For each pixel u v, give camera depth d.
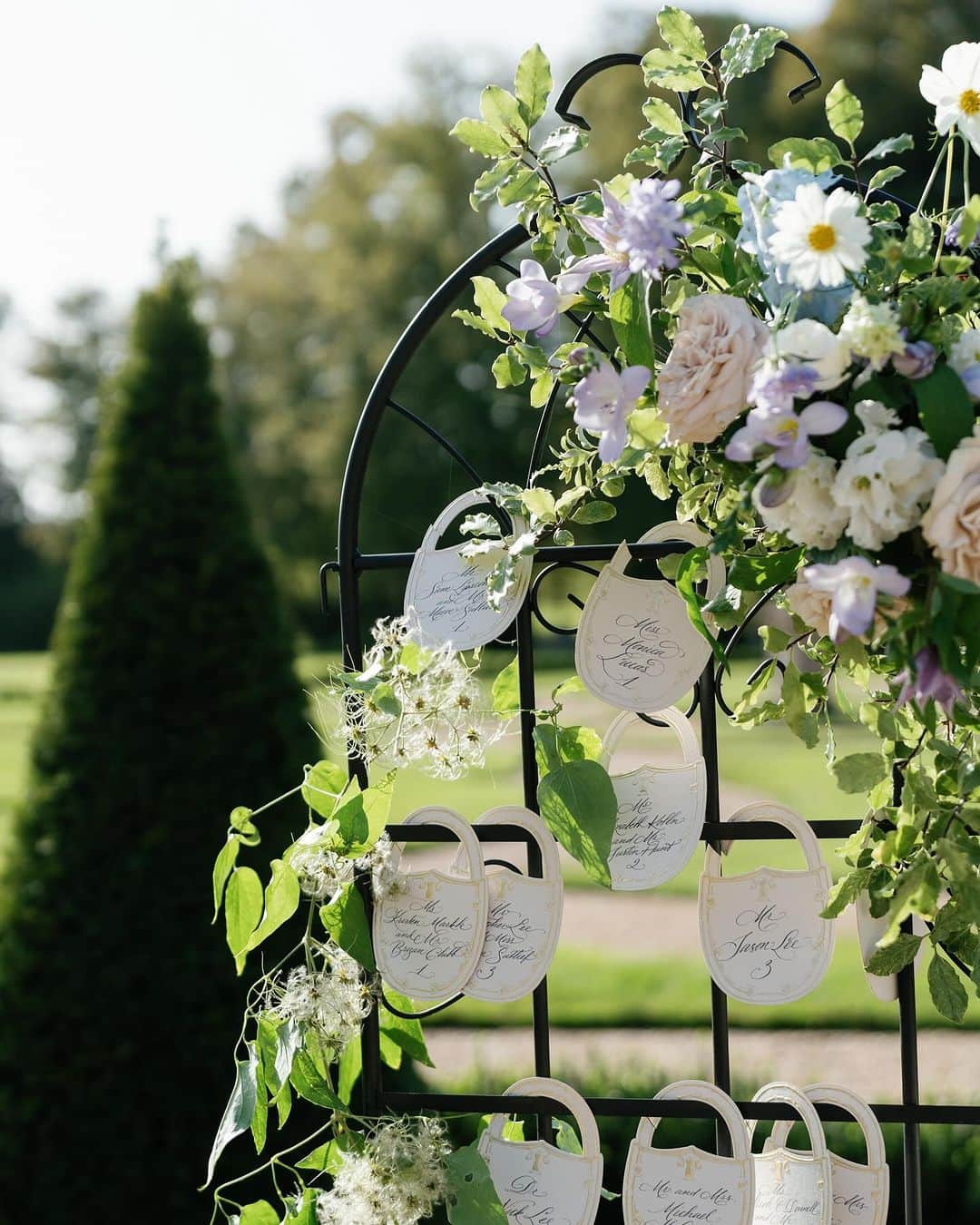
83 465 24.28
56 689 2.64
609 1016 4.69
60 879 2.57
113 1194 2.53
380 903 1.45
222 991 2.56
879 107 11.81
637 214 1.15
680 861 1.37
